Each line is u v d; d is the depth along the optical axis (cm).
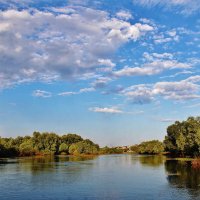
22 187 6519
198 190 5800
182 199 5047
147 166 11969
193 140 14338
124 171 9981
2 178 7988
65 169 10681
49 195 5634
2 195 5659
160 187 6322
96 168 11200
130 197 5366
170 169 10150
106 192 5897
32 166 11912
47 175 8700
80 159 18562
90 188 6372
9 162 14525
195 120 15475
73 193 5812
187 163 12794
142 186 6544
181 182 6869
